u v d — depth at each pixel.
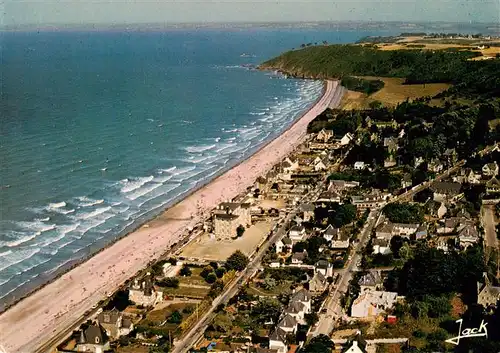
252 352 191.62
